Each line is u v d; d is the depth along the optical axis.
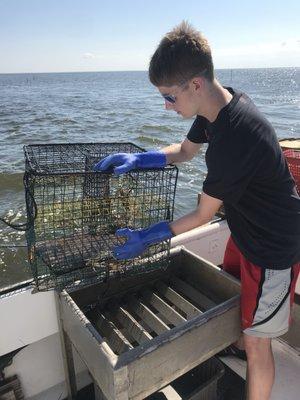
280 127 20.94
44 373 2.30
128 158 2.01
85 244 2.13
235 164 1.59
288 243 1.78
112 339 1.92
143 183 2.17
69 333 2.01
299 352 2.59
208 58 1.57
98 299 2.18
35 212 1.91
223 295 2.22
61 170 2.07
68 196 2.03
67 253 2.07
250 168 1.62
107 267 2.10
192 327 1.74
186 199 9.14
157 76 1.60
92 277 2.12
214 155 1.63
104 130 19.44
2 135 18.25
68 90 72.44
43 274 2.07
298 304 2.50
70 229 2.10
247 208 1.76
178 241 2.60
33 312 2.09
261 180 1.69
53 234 2.08
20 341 2.10
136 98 46.44
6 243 7.35
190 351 1.78
